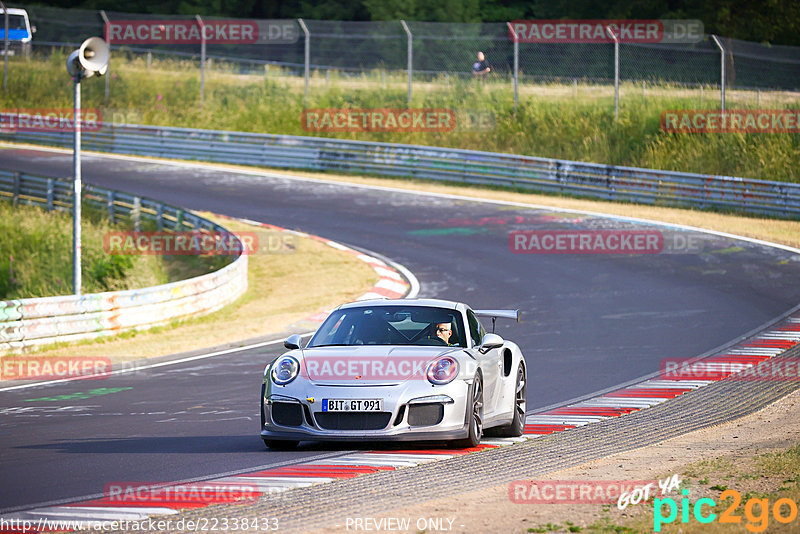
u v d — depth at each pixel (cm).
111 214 11488
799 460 2828
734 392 4491
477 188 13262
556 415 4084
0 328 6078
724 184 11300
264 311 7750
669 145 13700
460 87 16888
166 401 4550
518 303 7512
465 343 3422
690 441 3388
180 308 7294
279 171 14712
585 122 14812
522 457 3109
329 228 10950
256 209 12012
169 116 17588
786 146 13012
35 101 18662
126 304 6812
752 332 6203
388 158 14088
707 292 7638
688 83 15962
